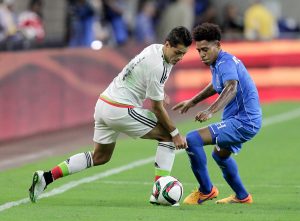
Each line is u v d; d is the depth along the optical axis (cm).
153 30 7138
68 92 5244
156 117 2880
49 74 5053
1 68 4612
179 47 2777
